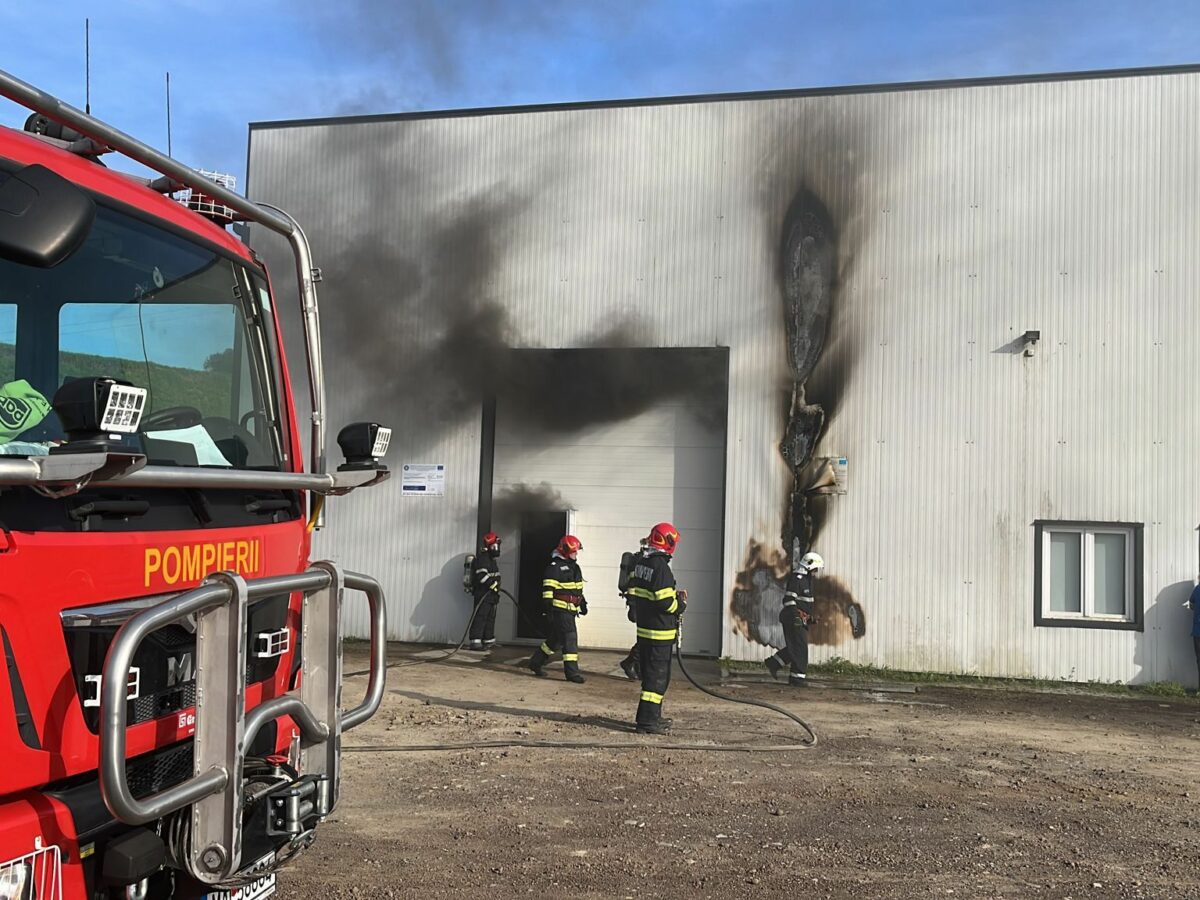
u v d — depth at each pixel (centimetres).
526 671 1252
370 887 484
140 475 266
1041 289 1297
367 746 801
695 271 1400
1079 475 1275
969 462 1304
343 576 346
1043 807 661
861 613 1316
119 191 323
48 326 292
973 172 1322
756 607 1348
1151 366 1265
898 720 989
